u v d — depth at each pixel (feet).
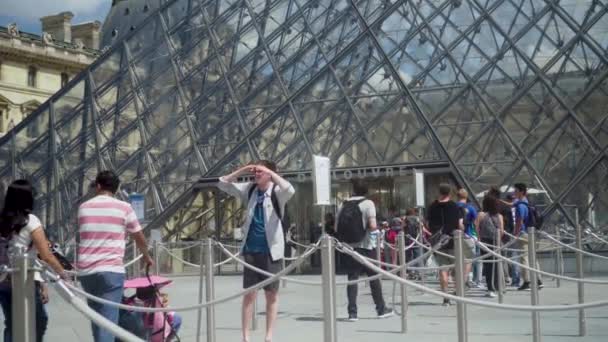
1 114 294.25
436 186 108.78
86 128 136.05
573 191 99.30
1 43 293.64
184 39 140.67
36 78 309.42
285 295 75.20
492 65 111.24
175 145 124.06
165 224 116.98
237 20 139.33
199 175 118.32
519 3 117.29
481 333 46.88
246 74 128.36
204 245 44.70
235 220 121.08
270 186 42.70
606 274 94.12
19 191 35.27
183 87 132.36
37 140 137.80
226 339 46.68
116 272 35.55
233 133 120.06
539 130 104.53
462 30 116.98
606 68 106.63
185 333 49.90
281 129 115.44
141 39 144.77
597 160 99.81
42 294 34.99
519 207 75.05
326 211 112.16
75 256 105.81
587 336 44.47
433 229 64.85
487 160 104.42
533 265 52.37
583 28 110.73
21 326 24.36
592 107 104.17
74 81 143.02
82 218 35.86
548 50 110.63
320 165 58.90
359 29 123.95
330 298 30.07
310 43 126.11
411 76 114.01
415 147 107.24
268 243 41.83
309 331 49.01
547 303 62.28
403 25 120.67
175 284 93.71
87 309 22.43
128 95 136.05
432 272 89.10
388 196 112.16
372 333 47.80
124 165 125.39
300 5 135.54
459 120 108.17
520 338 44.42
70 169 132.16
